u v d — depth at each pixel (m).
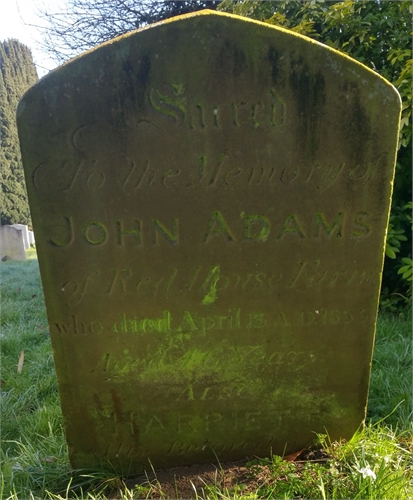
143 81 1.55
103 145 1.60
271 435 2.04
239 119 1.62
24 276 6.27
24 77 14.17
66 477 1.96
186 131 1.62
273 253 1.78
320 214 1.75
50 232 1.67
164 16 8.00
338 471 1.83
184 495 1.82
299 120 1.63
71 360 1.84
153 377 1.89
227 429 2.01
